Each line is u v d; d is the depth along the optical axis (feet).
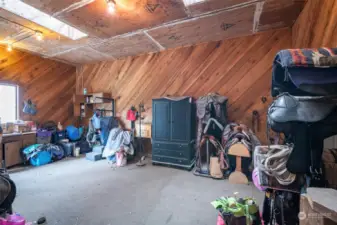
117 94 16.57
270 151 5.09
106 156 13.52
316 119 4.09
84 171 11.58
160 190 8.86
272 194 5.20
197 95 13.05
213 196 8.23
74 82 18.25
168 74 14.11
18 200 7.87
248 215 4.86
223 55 12.23
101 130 15.14
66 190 8.86
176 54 13.78
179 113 11.94
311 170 4.31
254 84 11.38
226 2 7.88
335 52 4.12
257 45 11.27
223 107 10.94
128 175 10.87
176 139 12.05
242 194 8.41
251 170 9.64
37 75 15.25
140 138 14.98
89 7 8.21
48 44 12.86
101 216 6.74
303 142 4.39
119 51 14.46
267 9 8.48
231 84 12.00
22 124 13.30
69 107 17.85
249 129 10.69
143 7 8.25
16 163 12.42
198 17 9.21
